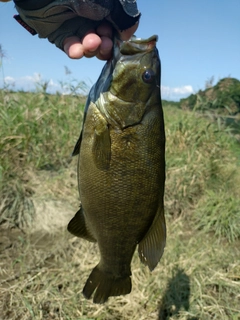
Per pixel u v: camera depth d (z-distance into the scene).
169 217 5.32
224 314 3.65
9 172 5.06
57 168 5.59
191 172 5.96
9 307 3.50
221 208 5.38
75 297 3.64
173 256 4.28
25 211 4.76
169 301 3.72
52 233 4.64
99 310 3.56
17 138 5.38
